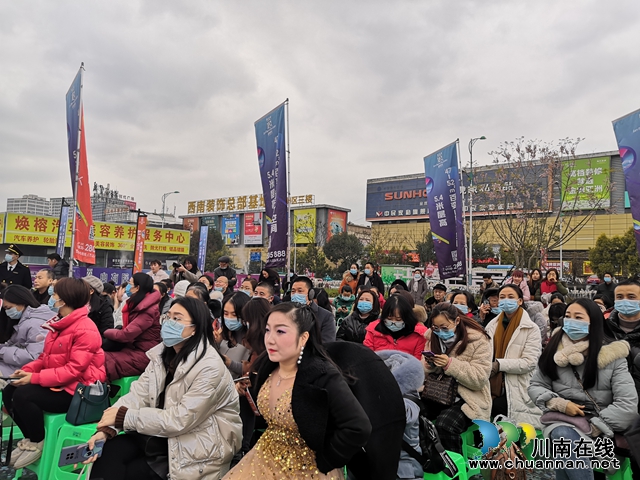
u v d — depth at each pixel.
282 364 2.47
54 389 3.86
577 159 48.56
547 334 6.44
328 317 5.39
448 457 3.22
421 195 72.44
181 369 3.04
